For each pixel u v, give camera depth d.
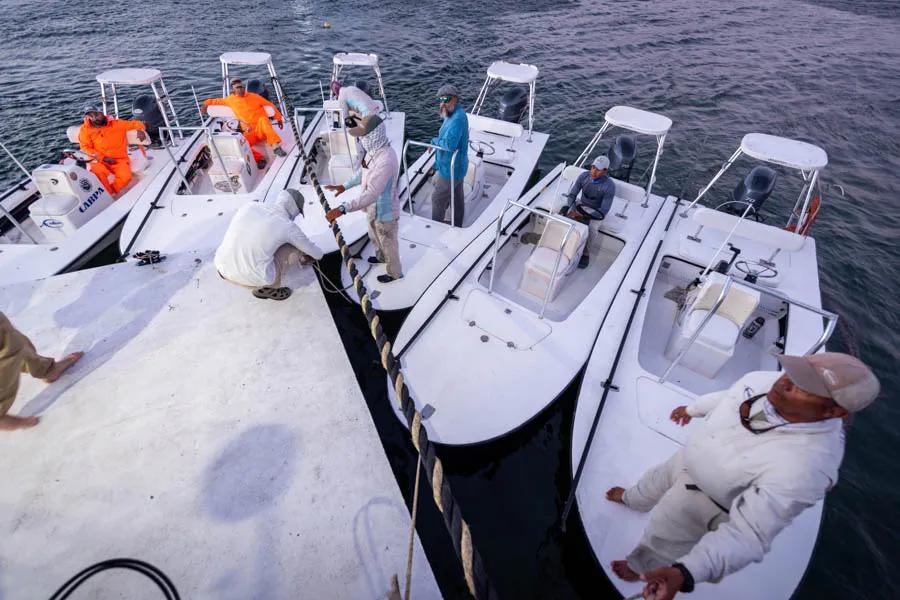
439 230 5.28
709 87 12.00
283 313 2.81
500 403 3.53
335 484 2.05
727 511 1.83
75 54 13.52
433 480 1.31
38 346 2.51
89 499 1.94
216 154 5.60
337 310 5.03
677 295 4.89
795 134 9.91
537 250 4.91
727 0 20.95
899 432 4.34
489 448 3.87
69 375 2.39
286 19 16.94
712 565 1.42
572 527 3.40
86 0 19.50
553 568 3.28
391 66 12.84
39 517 1.88
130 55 13.59
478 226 5.35
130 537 1.84
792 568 2.59
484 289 4.41
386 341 1.84
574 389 4.29
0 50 13.71
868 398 1.28
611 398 3.47
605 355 3.81
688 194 7.84
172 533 1.86
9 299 2.76
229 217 5.21
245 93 6.35
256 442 2.17
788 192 7.92
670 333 4.60
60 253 4.74
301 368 2.50
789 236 4.52
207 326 2.69
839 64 13.84
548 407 3.54
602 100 11.12
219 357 2.53
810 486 1.41
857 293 5.98
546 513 3.59
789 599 2.49
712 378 4.11
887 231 7.08
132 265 3.07
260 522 1.92
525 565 3.30
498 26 16.28
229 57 7.13
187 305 2.81
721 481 1.71
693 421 3.29
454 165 4.89
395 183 3.86
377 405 4.38
